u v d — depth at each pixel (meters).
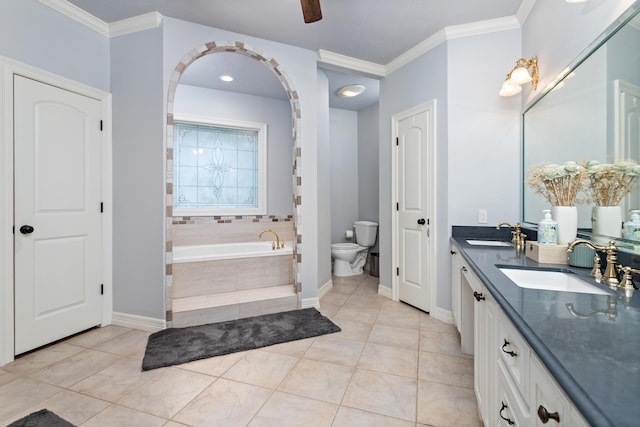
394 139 3.21
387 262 3.38
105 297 2.61
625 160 1.28
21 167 2.06
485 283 1.22
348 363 1.98
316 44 2.88
